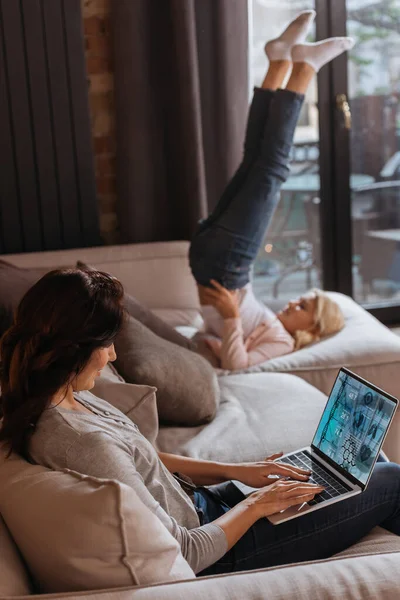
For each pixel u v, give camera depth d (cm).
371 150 418
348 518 162
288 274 426
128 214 361
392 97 413
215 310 289
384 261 434
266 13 392
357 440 168
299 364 268
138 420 187
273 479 170
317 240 423
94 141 365
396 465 173
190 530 143
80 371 133
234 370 271
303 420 220
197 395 220
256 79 399
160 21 345
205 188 359
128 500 114
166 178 361
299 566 124
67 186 352
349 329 296
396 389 267
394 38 405
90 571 113
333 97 403
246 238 282
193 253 288
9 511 121
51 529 114
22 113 341
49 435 129
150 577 117
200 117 352
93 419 137
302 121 406
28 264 324
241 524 147
